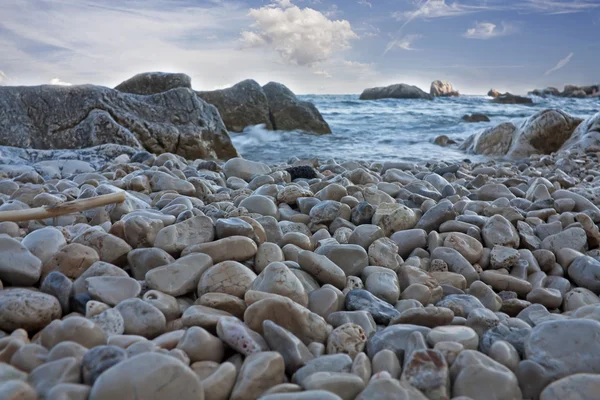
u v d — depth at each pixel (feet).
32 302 5.01
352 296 6.01
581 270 7.14
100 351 3.92
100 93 22.67
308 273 6.59
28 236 6.71
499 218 8.43
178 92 24.89
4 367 3.85
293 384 3.99
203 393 3.76
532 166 21.79
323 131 37.76
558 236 8.31
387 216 8.68
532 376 4.35
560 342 4.58
